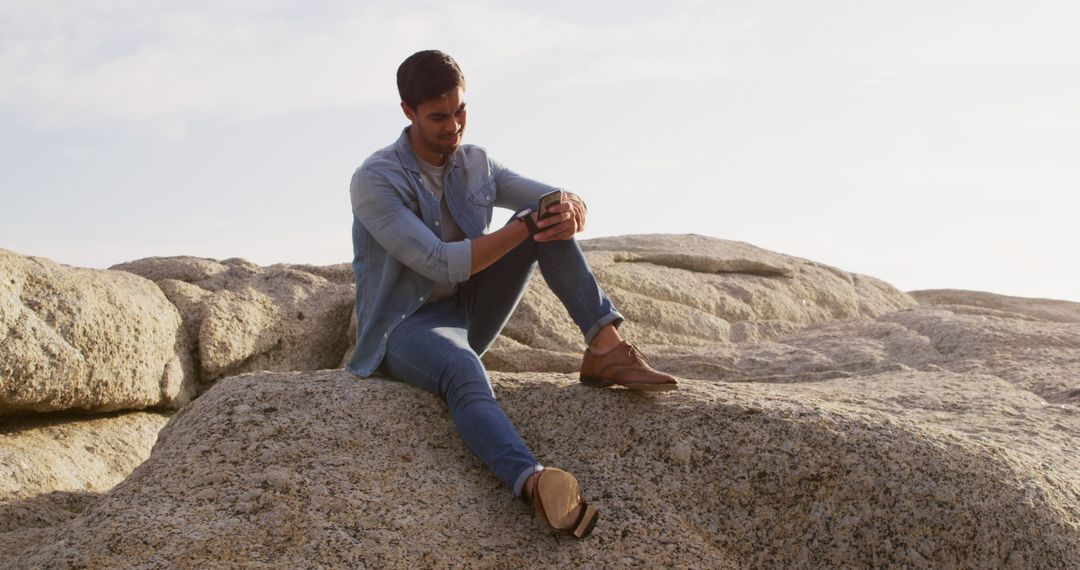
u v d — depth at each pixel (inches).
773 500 122.2
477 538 113.3
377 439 126.8
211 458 120.7
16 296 205.6
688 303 345.4
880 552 117.1
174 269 293.3
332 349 285.0
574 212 128.3
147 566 101.2
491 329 141.4
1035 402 201.2
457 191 137.4
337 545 107.0
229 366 257.9
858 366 270.7
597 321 134.0
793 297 380.8
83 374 211.0
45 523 160.7
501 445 117.6
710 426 129.5
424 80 126.3
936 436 127.6
